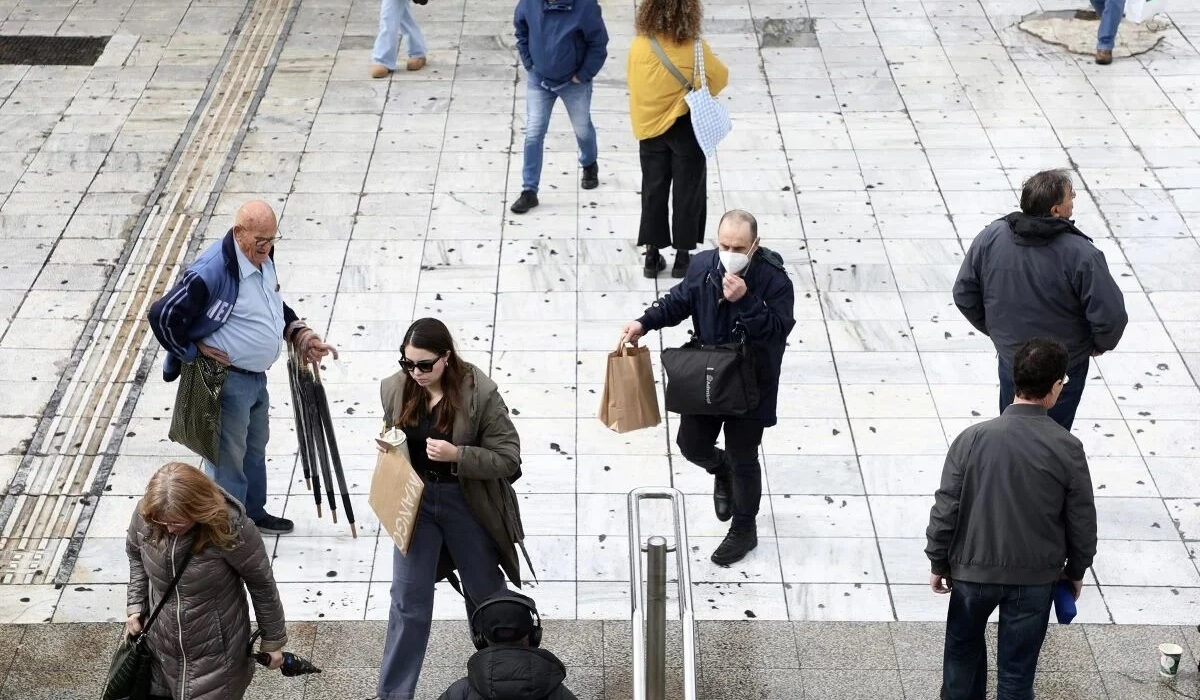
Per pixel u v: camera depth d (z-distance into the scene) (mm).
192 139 28016
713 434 17188
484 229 25219
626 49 32094
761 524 18422
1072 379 17406
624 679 15672
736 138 28250
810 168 27219
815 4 34375
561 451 19766
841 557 17875
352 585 17344
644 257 24297
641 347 16672
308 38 32531
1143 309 22938
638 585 12789
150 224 25203
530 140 25156
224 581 12844
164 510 12094
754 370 16250
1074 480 12977
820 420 20453
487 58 31688
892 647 16281
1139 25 33062
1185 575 17531
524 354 21828
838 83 30516
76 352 21875
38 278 23609
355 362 21578
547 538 18156
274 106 29375
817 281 23766
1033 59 31547
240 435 17156
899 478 19297
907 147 27969
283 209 25688
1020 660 13758
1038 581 13273
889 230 25250
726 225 15688
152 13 33594
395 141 28094
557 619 16703
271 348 16875
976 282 17547
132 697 13211
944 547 13695
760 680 15727
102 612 16875
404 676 14742
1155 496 18938
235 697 13359
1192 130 28500
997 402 20859
